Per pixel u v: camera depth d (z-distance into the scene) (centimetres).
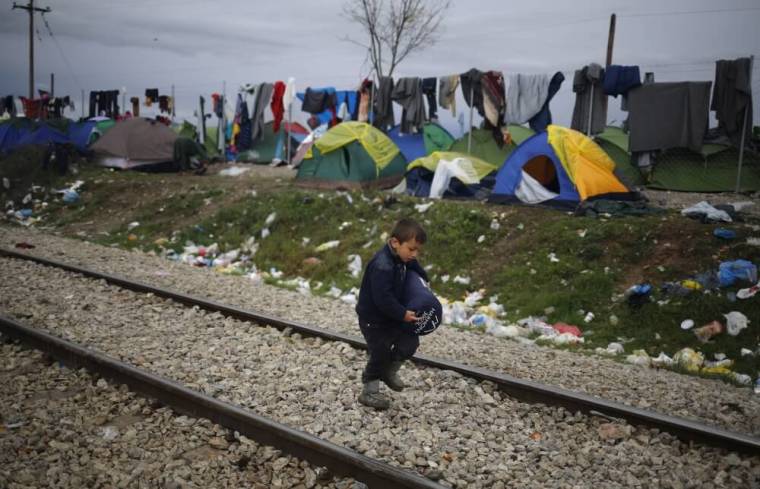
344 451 424
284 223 1689
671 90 1606
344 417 505
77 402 526
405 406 544
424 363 655
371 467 410
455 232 1447
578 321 1113
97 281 1007
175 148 2536
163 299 911
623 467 451
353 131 1939
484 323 1066
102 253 1443
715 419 564
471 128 1958
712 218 1275
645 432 512
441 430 502
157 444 459
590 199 1459
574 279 1206
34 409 501
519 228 1412
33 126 2800
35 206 2262
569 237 1315
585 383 653
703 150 1717
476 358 725
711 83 1576
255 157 2692
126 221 1975
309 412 514
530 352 812
